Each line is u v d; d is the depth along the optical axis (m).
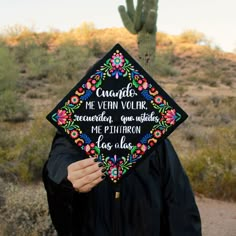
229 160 10.03
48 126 12.59
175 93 29.23
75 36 50.25
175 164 2.27
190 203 2.25
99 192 2.16
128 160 2.16
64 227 2.10
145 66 16.38
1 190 6.86
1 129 16.72
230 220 8.28
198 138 15.34
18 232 5.97
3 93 21.84
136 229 2.13
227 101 26.25
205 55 47.16
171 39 54.72
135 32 16.48
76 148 2.15
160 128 2.17
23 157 10.47
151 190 2.16
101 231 2.13
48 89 28.00
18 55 37.59
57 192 2.02
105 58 2.18
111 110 2.17
